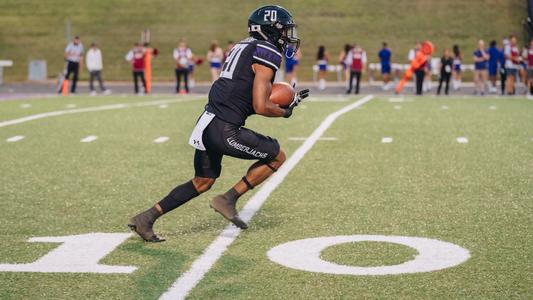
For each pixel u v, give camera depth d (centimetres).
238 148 1107
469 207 1387
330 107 3697
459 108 3650
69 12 7788
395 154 2048
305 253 1089
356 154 2047
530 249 1105
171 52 7225
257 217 1313
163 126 2755
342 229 1228
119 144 2264
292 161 1919
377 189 1556
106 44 7344
